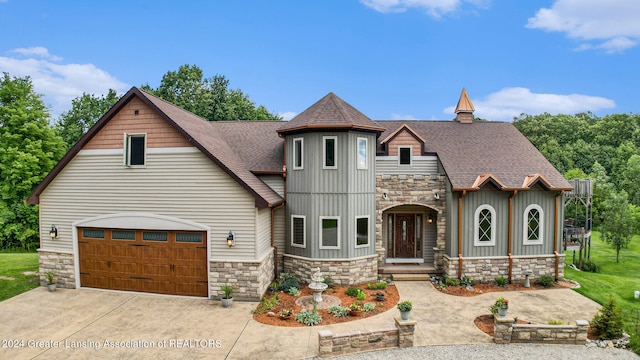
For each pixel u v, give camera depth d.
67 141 42.81
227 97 42.91
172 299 13.46
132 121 13.89
